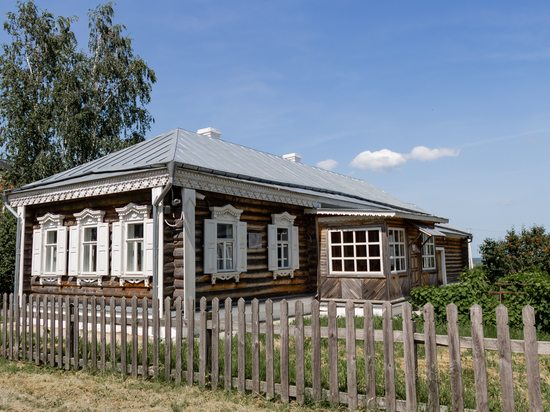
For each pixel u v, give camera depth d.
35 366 8.12
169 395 6.30
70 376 7.41
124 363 7.22
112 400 6.25
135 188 10.51
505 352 4.63
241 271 12.07
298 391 5.77
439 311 10.69
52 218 12.94
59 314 7.98
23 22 26.61
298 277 14.69
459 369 4.88
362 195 20.52
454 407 4.87
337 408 5.52
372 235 14.06
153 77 29.70
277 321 13.25
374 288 13.79
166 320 6.88
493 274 24.34
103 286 11.62
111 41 28.73
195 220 10.93
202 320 6.60
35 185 13.19
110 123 27.55
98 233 11.75
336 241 14.68
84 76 26.97
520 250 24.17
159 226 10.12
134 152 13.68
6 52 26.27
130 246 11.20
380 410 5.32
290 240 14.30
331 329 5.62
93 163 14.20
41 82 26.70
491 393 6.47
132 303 7.22
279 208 14.04
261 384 6.10
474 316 4.83
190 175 10.23
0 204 18.22
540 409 4.43
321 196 15.23
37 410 5.91
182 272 10.08
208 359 6.66
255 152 18.59
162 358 7.62
